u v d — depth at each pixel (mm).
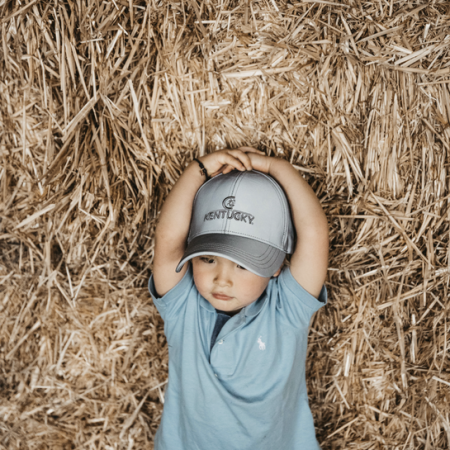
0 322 1515
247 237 1092
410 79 1343
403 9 1302
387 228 1428
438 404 1491
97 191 1418
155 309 1545
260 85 1389
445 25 1306
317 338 1561
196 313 1216
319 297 1203
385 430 1547
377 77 1348
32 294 1496
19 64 1331
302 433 1334
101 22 1310
